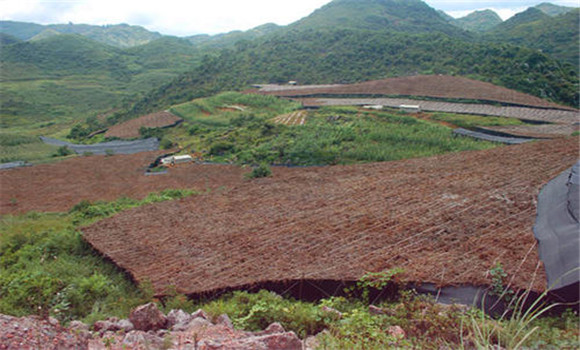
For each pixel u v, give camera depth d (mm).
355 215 15078
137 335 5152
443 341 4828
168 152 52812
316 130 46438
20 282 9727
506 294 8344
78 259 14234
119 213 17922
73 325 5559
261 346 4691
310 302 10008
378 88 70438
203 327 5672
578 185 11875
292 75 98562
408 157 35312
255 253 12570
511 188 16141
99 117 102875
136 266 12555
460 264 10125
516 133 42594
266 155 42281
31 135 78875
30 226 21391
